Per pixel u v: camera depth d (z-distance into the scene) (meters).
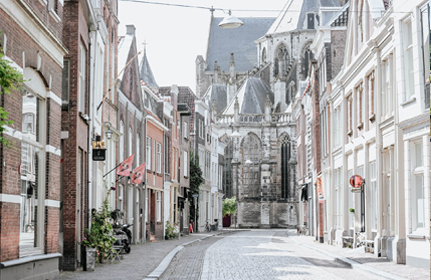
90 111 22.41
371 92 25.84
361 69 27.41
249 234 62.06
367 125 26.56
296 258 23.88
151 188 39.62
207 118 69.69
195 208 61.22
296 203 98.19
